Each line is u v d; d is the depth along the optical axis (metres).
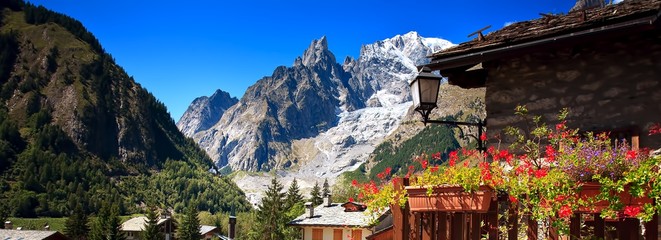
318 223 48.19
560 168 6.36
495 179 6.60
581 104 8.78
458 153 7.95
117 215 89.75
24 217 153.62
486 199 6.67
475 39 9.32
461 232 7.02
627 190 6.10
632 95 8.40
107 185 191.75
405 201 7.49
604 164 6.23
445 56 9.18
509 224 7.09
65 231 91.75
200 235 96.62
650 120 8.23
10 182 170.62
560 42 8.11
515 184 6.48
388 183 7.82
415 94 9.45
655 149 8.10
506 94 9.48
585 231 7.05
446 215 7.13
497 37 8.99
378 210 7.98
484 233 7.68
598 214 6.91
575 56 8.91
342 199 94.12
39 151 191.25
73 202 164.25
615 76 8.55
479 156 8.02
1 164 179.00
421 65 9.42
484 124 9.71
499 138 9.41
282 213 74.62
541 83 9.16
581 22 8.02
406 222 7.63
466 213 7.21
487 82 9.72
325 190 155.88
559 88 8.99
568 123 8.84
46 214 157.25
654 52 8.32
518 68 9.42
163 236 92.56
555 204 6.17
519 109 8.62
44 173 178.12
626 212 5.88
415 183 7.57
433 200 7.12
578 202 6.13
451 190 6.93
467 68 10.46
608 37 7.84
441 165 7.57
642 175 5.84
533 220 6.66
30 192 164.00
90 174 192.25
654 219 6.25
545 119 9.03
